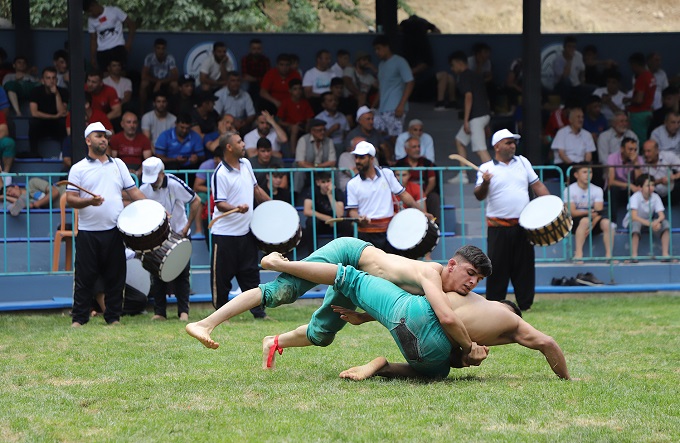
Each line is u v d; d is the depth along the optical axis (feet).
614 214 55.83
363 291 25.68
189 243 39.68
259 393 24.39
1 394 24.61
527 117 52.31
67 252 47.98
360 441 19.70
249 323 39.75
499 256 43.32
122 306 40.40
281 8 104.88
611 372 27.78
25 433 20.61
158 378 26.71
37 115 60.90
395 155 59.72
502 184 43.09
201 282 48.49
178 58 68.64
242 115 63.16
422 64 69.51
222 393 24.36
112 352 31.55
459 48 72.02
